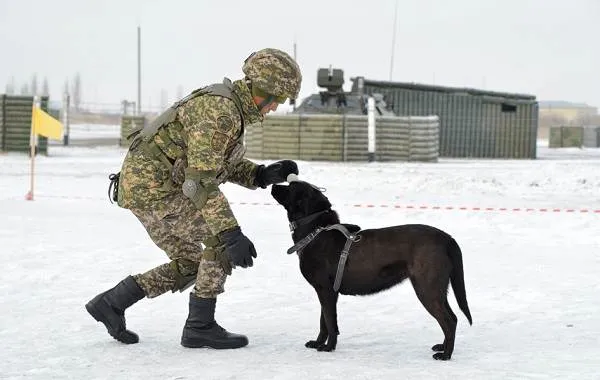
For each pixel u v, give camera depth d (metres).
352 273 5.11
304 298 6.91
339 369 4.74
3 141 28.17
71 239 10.12
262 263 8.58
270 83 5.14
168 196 5.21
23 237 10.21
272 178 5.51
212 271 5.23
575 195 15.84
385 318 6.20
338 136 26.16
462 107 32.81
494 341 5.44
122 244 9.78
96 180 18.84
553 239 10.40
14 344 5.30
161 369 4.73
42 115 14.73
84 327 5.80
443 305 4.96
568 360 4.91
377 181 18.09
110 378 4.54
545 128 138.00
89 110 97.50
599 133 55.78
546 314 6.26
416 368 4.77
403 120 26.98
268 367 4.79
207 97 5.09
